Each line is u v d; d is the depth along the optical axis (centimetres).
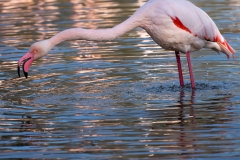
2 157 775
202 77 1255
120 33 1131
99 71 1321
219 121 906
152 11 1137
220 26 1730
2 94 1135
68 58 1454
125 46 1566
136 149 789
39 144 823
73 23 1822
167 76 1276
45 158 766
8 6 2270
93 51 1525
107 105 1031
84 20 1872
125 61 1411
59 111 998
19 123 931
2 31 1767
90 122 923
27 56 1086
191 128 874
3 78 1272
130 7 2117
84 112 986
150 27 1150
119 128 884
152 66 1366
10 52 1505
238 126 877
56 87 1186
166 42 1152
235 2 2164
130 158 755
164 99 1066
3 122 938
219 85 1174
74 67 1362
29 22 1892
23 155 780
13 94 1134
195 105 1011
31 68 1367
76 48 1572
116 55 1473
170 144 805
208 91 1123
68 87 1184
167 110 982
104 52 1510
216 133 848
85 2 2309
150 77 1264
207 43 1190
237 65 1352
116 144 812
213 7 2066
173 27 1130
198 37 1161
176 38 1142
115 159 754
